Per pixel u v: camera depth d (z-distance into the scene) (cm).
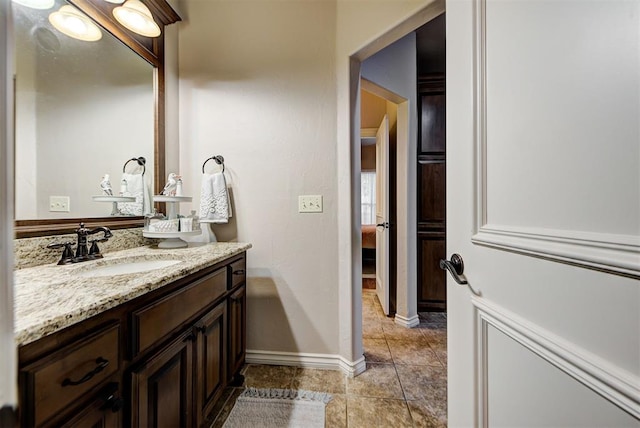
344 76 172
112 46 146
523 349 56
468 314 74
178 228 159
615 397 39
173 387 98
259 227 184
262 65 182
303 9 179
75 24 128
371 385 162
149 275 90
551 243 49
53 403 58
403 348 206
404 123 242
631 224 37
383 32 147
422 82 268
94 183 135
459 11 77
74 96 128
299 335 182
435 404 146
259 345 185
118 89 149
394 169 288
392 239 290
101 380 69
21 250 103
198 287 114
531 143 54
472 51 71
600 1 42
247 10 183
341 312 177
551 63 50
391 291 290
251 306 185
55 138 119
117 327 75
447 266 79
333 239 179
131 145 157
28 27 111
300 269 182
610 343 40
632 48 37
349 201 172
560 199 48
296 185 181
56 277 90
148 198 167
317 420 135
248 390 157
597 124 42
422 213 274
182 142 189
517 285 57
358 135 178
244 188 184
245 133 184
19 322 54
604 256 40
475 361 71
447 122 84
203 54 187
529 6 54
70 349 61
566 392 46
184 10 188
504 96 61
